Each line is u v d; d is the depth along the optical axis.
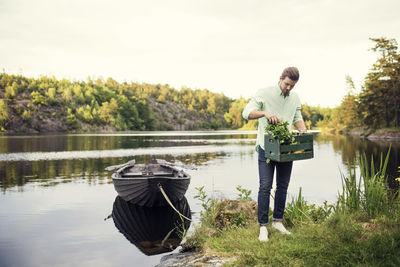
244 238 3.71
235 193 9.30
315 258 2.92
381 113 52.44
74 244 5.27
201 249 3.89
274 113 3.48
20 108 110.69
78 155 21.91
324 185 10.39
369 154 20.31
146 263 4.38
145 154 22.77
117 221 6.70
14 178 12.34
